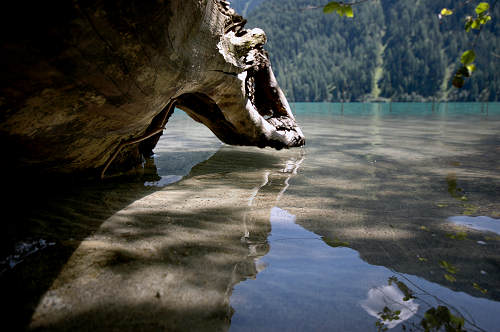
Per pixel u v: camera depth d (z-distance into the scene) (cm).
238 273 140
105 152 275
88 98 174
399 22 16200
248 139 461
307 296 123
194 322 108
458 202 246
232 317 111
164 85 217
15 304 115
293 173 355
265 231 188
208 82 309
